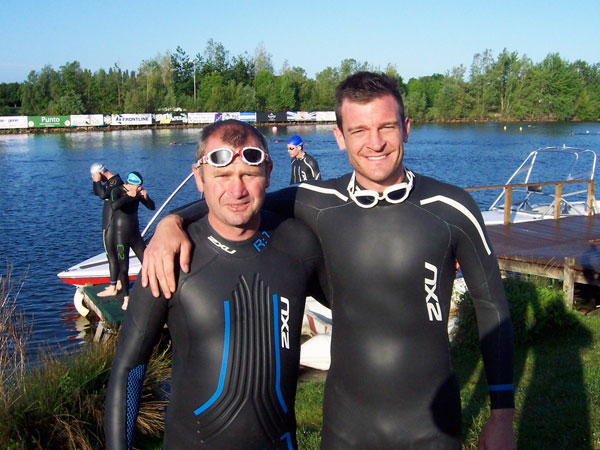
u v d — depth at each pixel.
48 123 65.81
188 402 2.03
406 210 2.30
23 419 3.96
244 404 2.02
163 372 4.96
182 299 2.03
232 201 1.98
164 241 2.04
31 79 80.38
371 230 2.30
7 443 3.80
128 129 70.31
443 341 2.32
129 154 40.00
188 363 2.05
